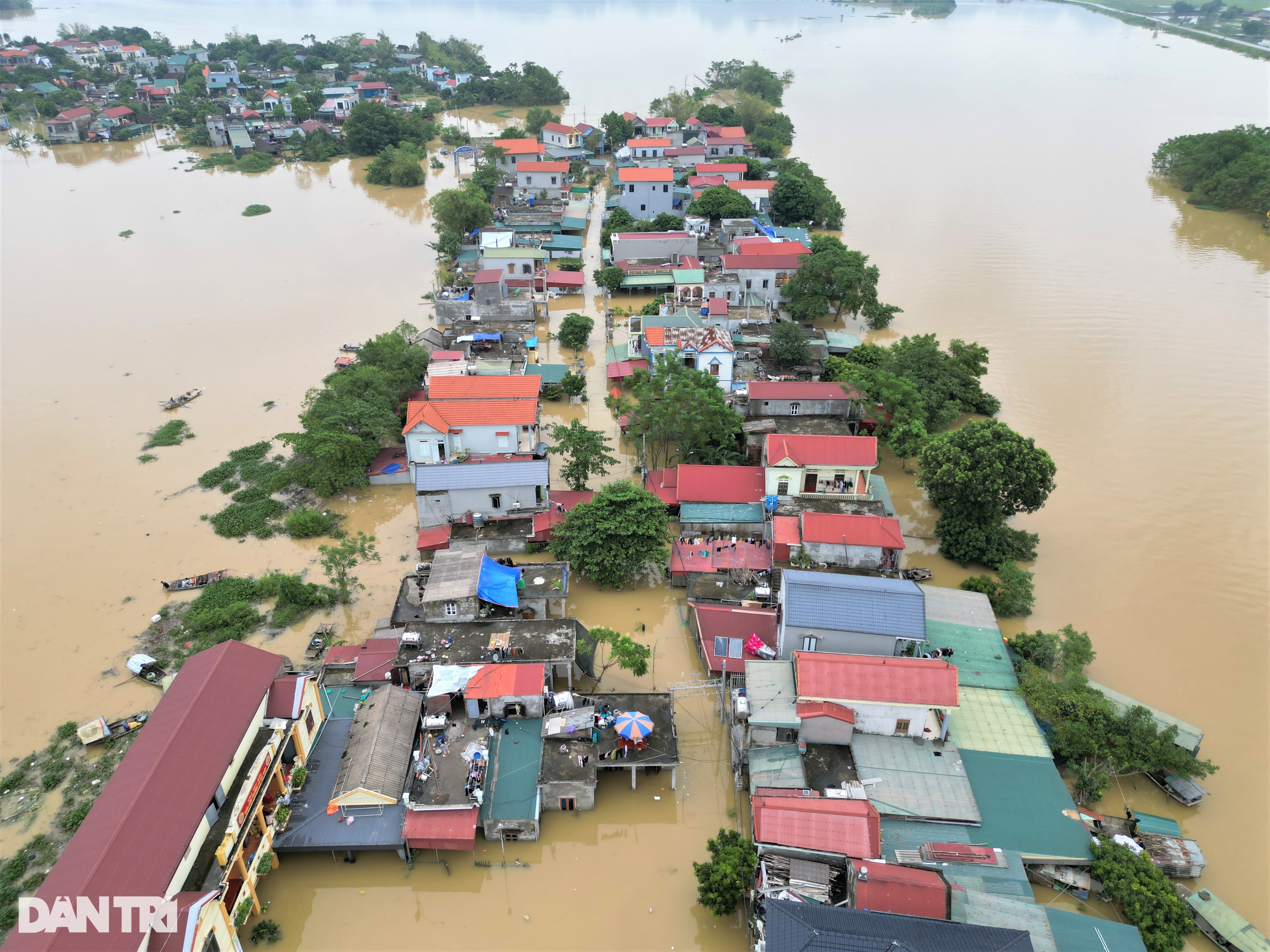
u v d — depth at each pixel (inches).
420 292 4468.5
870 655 1911.9
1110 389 3503.9
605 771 1835.6
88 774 1825.8
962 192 6146.7
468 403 2760.8
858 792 1643.7
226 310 4237.2
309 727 1764.3
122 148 7490.2
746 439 2847.0
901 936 1296.8
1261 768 1850.4
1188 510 2753.4
